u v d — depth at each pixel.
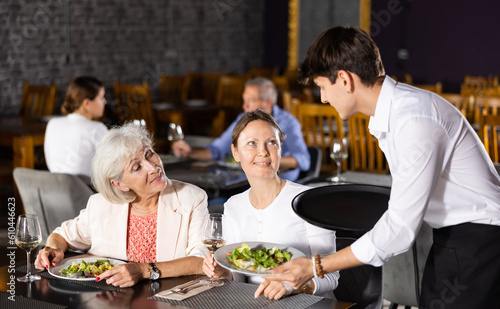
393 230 1.47
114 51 7.13
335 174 3.32
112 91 7.15
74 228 2.03
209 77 7.66
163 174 1.92
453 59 8.45
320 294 1.72
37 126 4.64
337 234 2.00
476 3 8.22
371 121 1.55
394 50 8.78
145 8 7.49
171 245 1.96
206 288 1.66
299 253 1.70
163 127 6.39
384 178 3.17
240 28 9.14
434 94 1.50
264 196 1.88
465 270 1.59
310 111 4.14
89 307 1.55
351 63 1.48
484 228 1.56
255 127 1.83
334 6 9.07
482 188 1.54
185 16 8.11
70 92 3.32
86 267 1.80
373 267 1.85
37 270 1.84
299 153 3.56
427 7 8.51
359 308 1.85
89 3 6.74
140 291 1.66
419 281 2.22
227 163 3.53
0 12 5.84
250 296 1.60
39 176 2.49
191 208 1.98
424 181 1.45
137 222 1.98
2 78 5.95
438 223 1.63
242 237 1.90
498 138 4.06
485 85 7.65
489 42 8.20
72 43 6.61
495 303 1.58
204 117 6.29
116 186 1.89
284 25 9.46
